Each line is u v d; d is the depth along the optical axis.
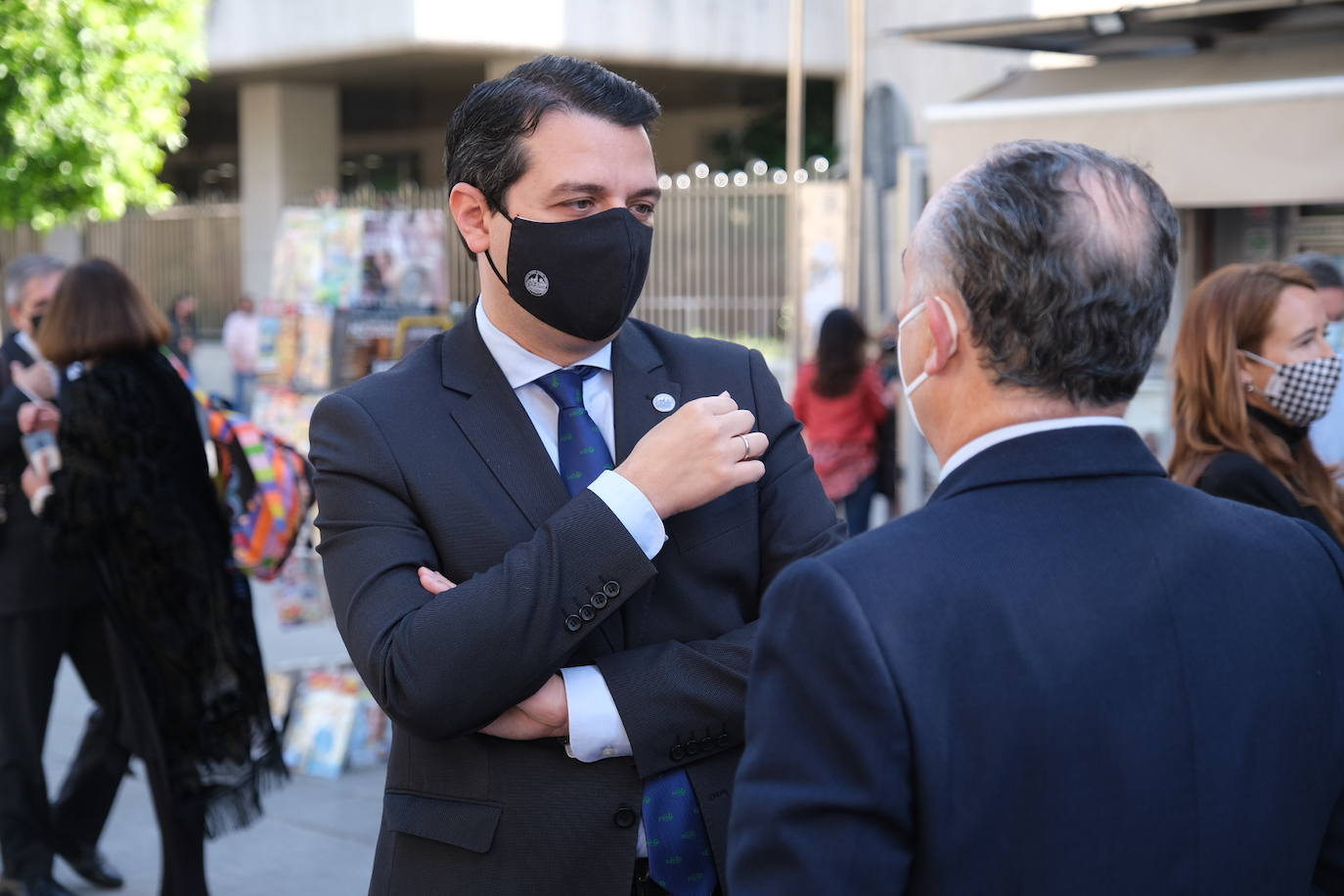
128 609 3.43
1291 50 6.23
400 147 23.34
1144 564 1.28
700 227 11.87
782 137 18.98
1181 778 1.24
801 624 1.24
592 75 1.78
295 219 7.14
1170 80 6.27
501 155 1.75
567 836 1.71
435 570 1.76
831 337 7.57
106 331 3.44
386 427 1.77
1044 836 1.21
